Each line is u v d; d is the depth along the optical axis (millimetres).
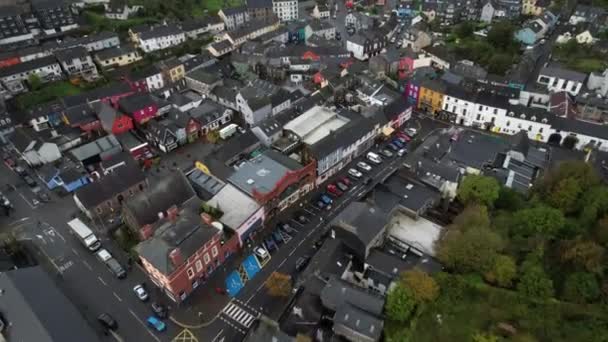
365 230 81625
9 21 177875
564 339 63219
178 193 95875
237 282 84375
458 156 105250
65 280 84812
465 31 183750
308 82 155625
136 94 133875
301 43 195250
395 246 87250
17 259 88875
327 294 72688
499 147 108062
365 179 109688
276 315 78125
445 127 130375
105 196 98938
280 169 100625
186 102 137000
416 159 101375
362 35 175500
